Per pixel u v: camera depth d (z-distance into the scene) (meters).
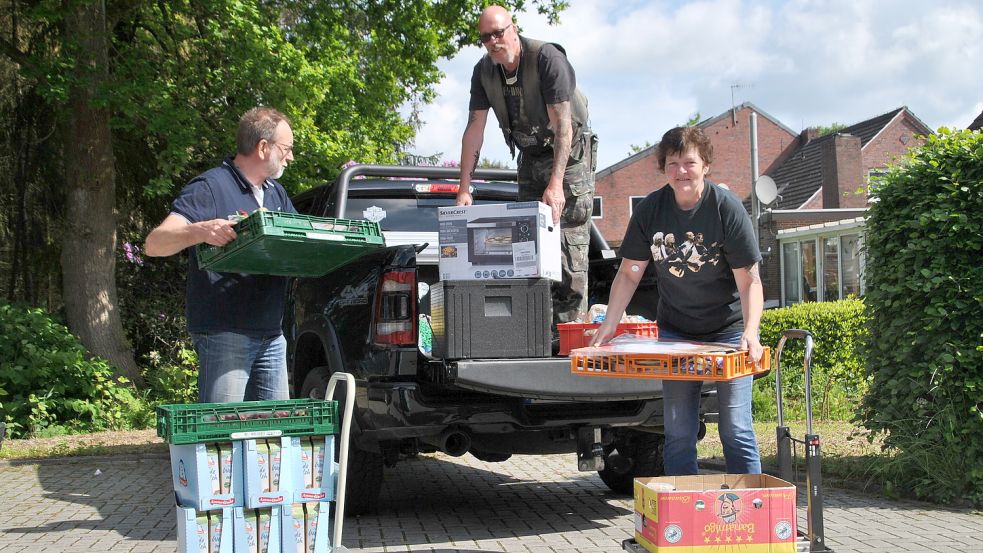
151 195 11.23
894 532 4.95
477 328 4.61
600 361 3.65
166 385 11.48
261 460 3.44
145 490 6.59
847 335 10.41
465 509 5.80
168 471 7.39
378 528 5.21
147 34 12.50
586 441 5.00
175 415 3.34
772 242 26.25
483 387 4.49
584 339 4.68
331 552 3.58
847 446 7.48
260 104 12.33
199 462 3.35
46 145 13.27
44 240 13.49
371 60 14.81
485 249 4.67
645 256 4.14
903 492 5.98
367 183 6.32
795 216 25.70
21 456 8.06
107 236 11.64
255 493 3.41
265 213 3.46
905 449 5.85
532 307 4.69
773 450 7.50
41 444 8.88
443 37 14.80
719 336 4.07
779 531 3.42
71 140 11.50
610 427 5.24
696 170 3.81
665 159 3.87
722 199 3.86
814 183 36.78
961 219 5.57
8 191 13.23
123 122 11.35
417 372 4.79
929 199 5.78
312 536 3.53
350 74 13.90
